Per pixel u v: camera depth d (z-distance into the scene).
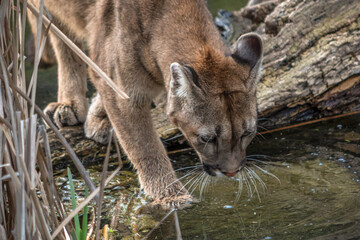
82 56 4.22
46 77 11.31
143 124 6.81
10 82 4.06
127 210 6.25
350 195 6.07
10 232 4.40
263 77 8.82
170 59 6.05
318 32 8.78
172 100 5.82
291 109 8.70
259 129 8.48
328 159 7.18
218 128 5.63
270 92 8.57
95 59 7.02
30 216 4.07
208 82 5.60
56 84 10.95
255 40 5.83
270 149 7.71
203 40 6.04
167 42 6.13
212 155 5.88
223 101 5.58
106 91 6.80
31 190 3.94
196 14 6.18
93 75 7.09
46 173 4.52
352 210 5.66
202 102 5.59
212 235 5.44
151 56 6.34
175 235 5.52
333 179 6.57
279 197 6.23
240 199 6.30
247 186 6.63
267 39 9.34
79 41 8.52
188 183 6.89
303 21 8.92
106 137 7.99
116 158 7.88
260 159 7.39
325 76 8.52
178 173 7.27
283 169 7.00
